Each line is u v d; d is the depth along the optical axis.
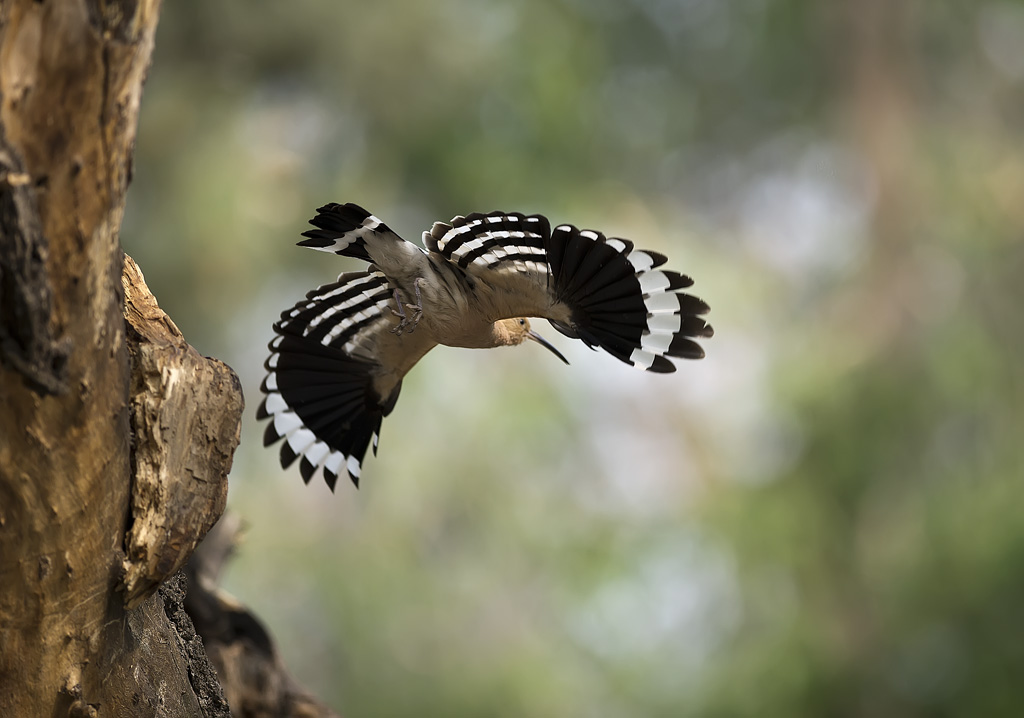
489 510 16.27
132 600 3.91
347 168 15.59
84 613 3.74
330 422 5.58
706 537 16.27
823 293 17.50
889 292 16.64
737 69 19.81
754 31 19.41
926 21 18.34
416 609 16.11
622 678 16.55
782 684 14.89
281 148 15.15
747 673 15.14
